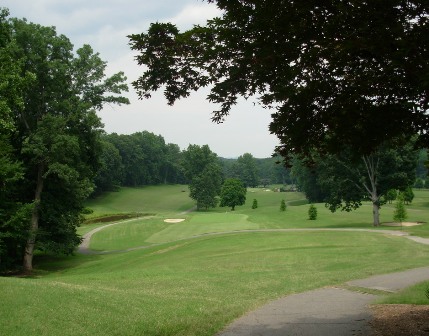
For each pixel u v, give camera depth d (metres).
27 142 30.53
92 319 8.88
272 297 12.33
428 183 134.62
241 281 15.34
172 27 5.95
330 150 6.69
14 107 30.55
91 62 34.22
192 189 110.88
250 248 28.41
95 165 38.56
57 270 32.50
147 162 159.38
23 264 32.91
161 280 15.91
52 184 35.38
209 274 17.42
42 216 34.56
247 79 6.24
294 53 5.68
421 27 4.85
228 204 105.31
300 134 6.50
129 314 9.52
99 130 36.00
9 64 21.16
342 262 20.19
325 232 37.00
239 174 185.38
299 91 6.02
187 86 6.61
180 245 34.53
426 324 8.05
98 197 118.25
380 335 7.50
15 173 26.78
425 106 5.63
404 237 32.34
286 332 8.10
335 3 5.17
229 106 6.77
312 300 11.73
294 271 17.83
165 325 8.74
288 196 132.50
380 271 17.28
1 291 10.42
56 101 32.97
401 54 4.88
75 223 38.47
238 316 9.75
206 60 6.05
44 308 9.30
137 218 77.06
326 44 5.45
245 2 5.59
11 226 28.33
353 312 9.83
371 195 46.69
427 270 17.44
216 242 33.47
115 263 30.00
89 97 34.94
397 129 6.16
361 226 46.78
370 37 5.14
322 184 50.81
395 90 5.72
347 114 6.09
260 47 5.64
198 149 129.38
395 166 45.62
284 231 39.72
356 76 5.81
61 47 33.88
